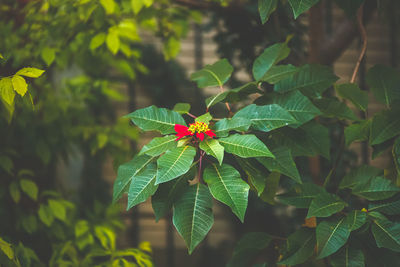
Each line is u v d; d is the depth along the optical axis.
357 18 1.79
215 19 2.75
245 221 3.38
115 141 2.38
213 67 1.66
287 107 1.53
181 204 1.43
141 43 3.61
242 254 1.68
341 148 1.76
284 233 2.49
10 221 2.01
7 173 2.03
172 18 2.19
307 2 1.42
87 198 3.22
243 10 2.15
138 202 1.41
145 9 2.00
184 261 3.51
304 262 1.59
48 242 2.04
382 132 1.53
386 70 1.60
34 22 1.94
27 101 1.54
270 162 1.48
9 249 1.60
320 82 1.59
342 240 1.46
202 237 1.42
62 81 2.69
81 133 2.43
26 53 1.92
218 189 1.41
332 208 1.49
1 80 1.48
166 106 3.61
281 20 2.15
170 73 3.61
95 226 2.03
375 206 1.52
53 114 2.23
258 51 2.26
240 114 1.48
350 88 1.62
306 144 1.56
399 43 3.53
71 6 1.88
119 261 1.90
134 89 3.56
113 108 3.48
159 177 1.36
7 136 2.08
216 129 1.45
